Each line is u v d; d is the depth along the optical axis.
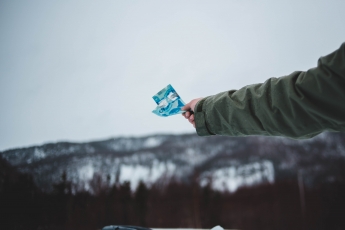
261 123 0.61
